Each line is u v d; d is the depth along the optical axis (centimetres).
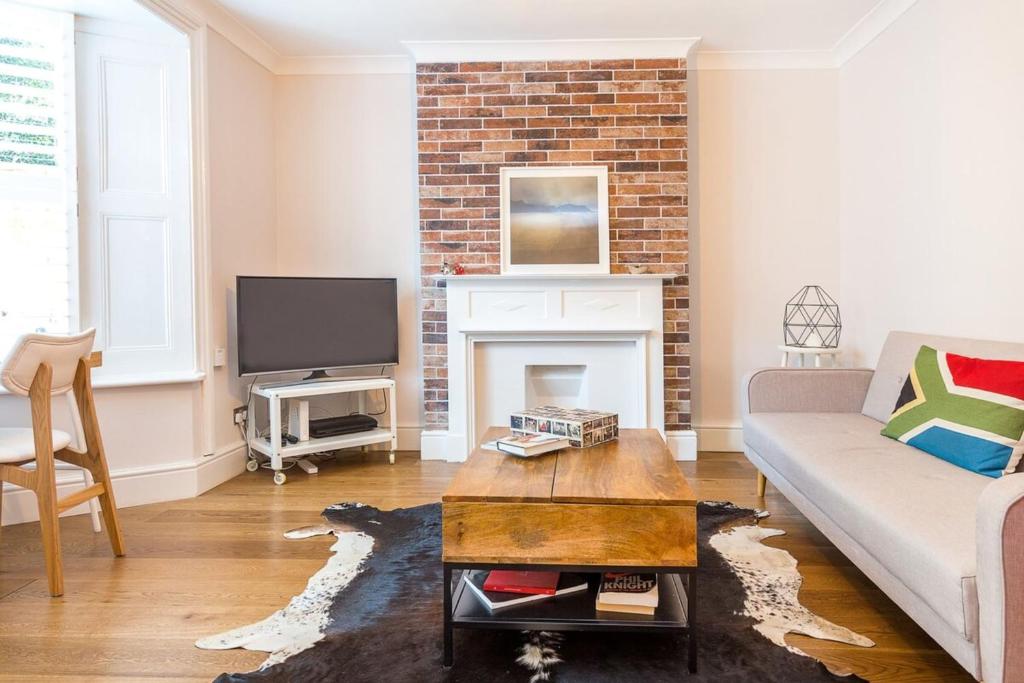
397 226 424
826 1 336
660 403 391
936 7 299
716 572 228
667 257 398
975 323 273
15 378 209
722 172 412
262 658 176
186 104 332
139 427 319
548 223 399
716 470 370
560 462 203
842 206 406
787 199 411
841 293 408
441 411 408
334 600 210
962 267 281
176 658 176
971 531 151
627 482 179
